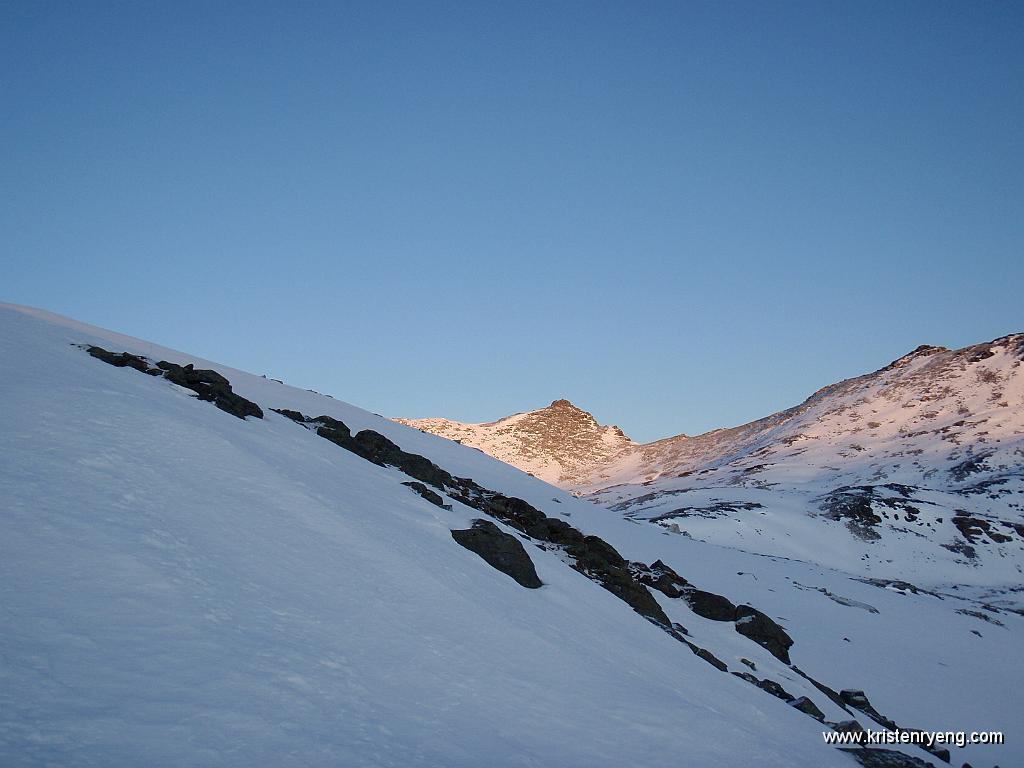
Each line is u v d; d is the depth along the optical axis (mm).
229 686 7336
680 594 26812
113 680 6773
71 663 6793
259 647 8352
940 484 126438
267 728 6891
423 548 14594
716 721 11961
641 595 22453
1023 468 122750
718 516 80812
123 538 9383
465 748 8039
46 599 7621
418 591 12211
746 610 26219
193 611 8477
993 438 147375
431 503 19406
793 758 11688
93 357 19094
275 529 11906
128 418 13641
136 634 7629
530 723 9406
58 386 14086
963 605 48750
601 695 11195
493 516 24031
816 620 36438
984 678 34594
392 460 24469
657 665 14883
